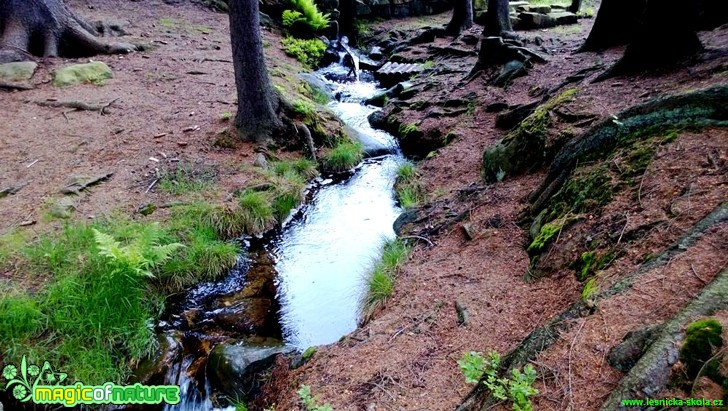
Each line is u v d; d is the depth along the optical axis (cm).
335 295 521
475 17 1727
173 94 955
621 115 459
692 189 345
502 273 430
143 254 482
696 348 205
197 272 538
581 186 437
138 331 438
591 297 295
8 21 984
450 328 371
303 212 716
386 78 1361
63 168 666
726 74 491
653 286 275
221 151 773
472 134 839
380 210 718
